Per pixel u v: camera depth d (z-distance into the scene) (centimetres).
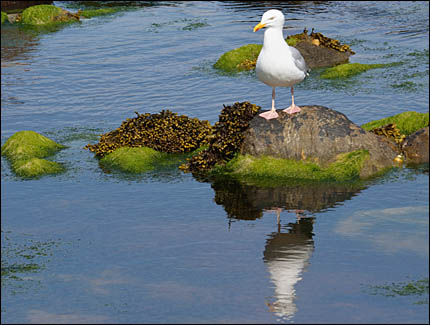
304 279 930
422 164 1348
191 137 1516
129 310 870
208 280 937
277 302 873
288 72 1266
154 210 1194
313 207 1178
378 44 2541
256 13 3256
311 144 1341
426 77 2033
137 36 2862
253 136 1369
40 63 2456
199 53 2517
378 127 1486
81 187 1323
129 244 1060
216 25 3019
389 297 874
